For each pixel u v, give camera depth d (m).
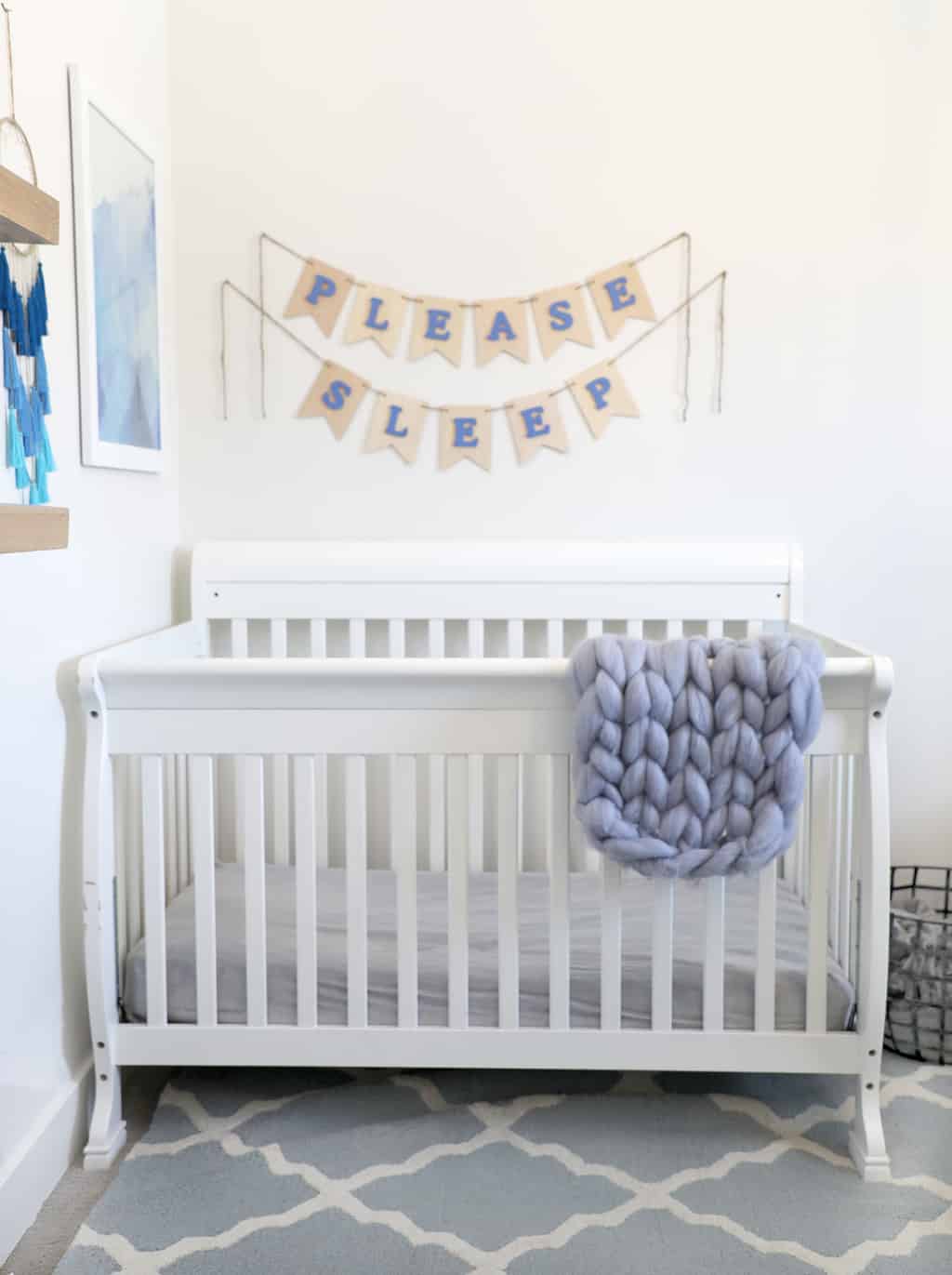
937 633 2.36
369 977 1.77
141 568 2.15
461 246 2.32
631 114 2.29
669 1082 1.96
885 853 1.69
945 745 2.38
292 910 2.00
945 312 2.30
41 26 1.69
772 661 1.60
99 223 1.89
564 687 1.66
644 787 1.62
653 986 1.72
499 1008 1.74
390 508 2.37
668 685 1.60
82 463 1.84
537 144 2.30
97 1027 1.71
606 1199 1.62
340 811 2.39
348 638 2.39
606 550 2.29
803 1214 1.59
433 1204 1.61
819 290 2.31
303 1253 1.51
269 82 2.30
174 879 2.19
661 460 2.35
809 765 2.11
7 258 1.50
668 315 2.32
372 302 2.33
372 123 2.30
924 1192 1.64
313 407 2.36
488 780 2.38
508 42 2.29
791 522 2.35
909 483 2.33
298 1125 1.81
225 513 2.38
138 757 1.94
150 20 2.20
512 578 2.28
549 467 2.36
